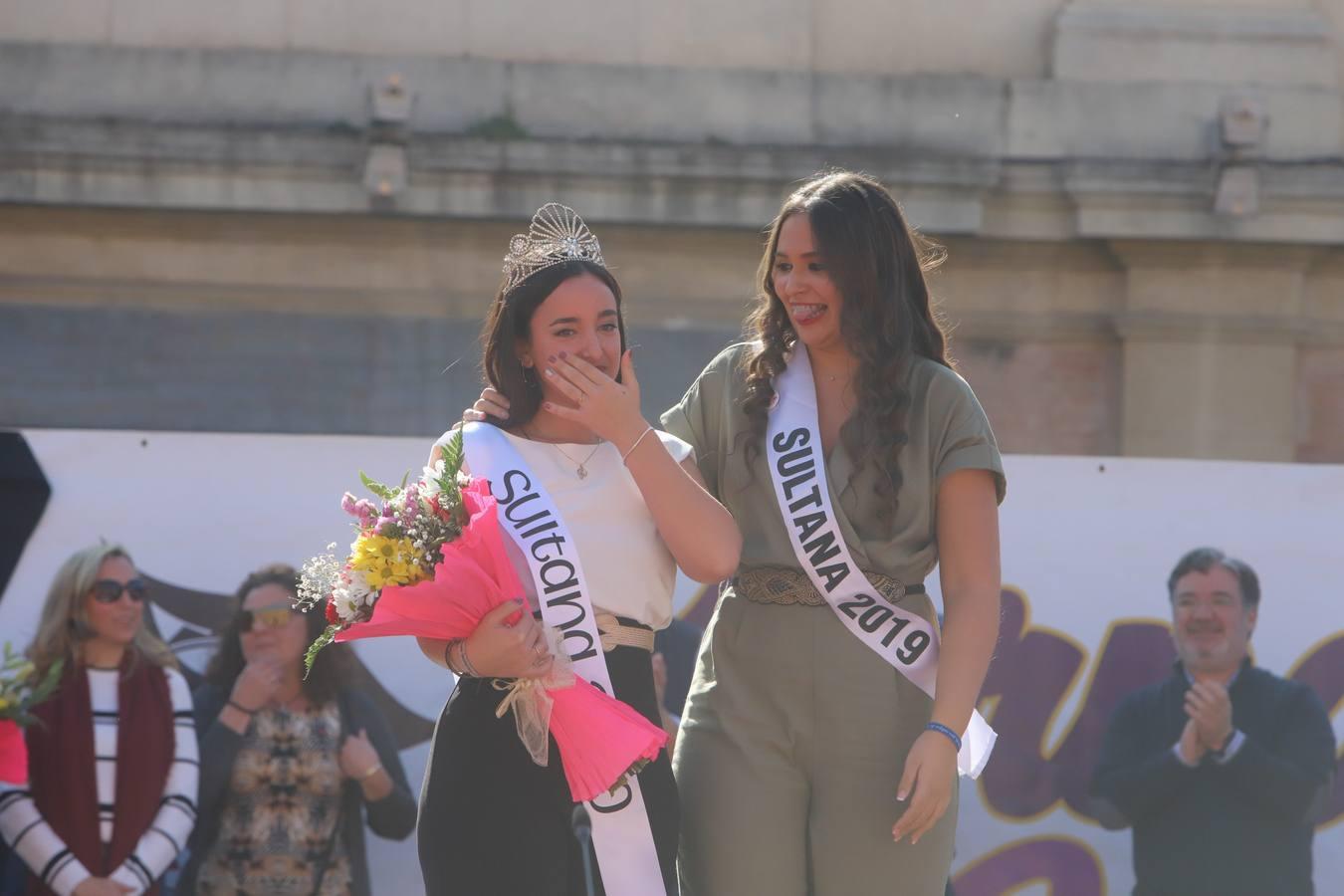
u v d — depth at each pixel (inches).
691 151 992.9
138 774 508.7
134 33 994.1
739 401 348.5
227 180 979.9
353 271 1002.7
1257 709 570.9
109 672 518.9
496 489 320.5
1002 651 583.5
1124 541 588.7
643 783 316.5
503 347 331.9
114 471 571.8
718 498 350.3
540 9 1015.6
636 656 321.1
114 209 984.9
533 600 317.1
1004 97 1024.9
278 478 578.2
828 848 332.5
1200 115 1031.6
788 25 1027.9
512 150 986.7
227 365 999.6
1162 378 1031.6
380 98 965.2
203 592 569.0
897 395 332.2
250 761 524.4
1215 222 1013.2
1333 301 1047.0
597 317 326.0
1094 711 582.2
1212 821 561.0
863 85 1019.9
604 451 328.5
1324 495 590.2
